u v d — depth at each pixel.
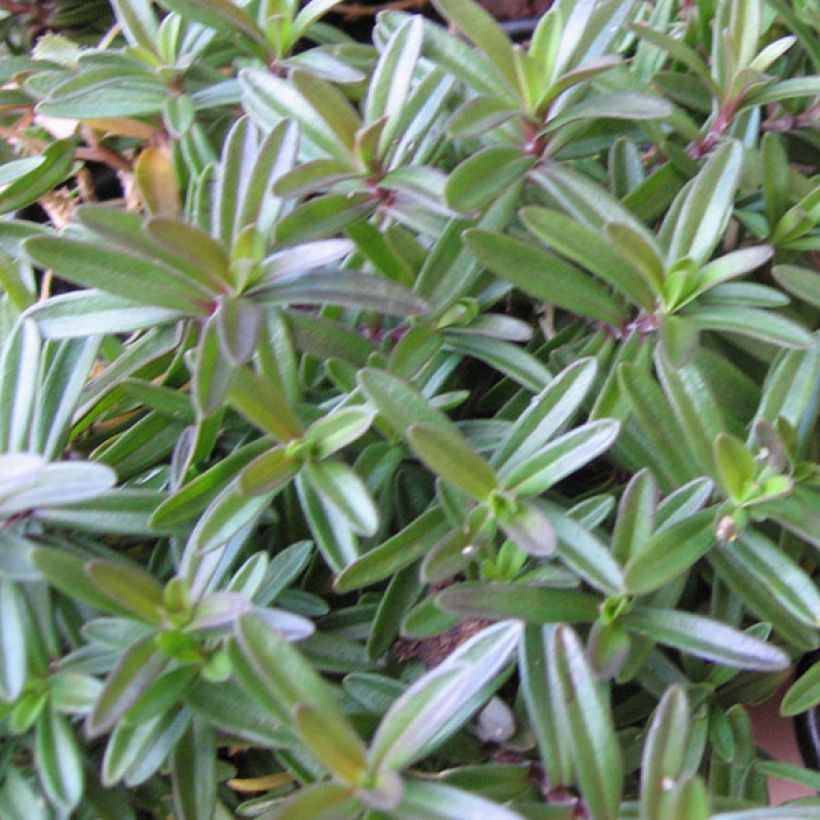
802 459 0.24
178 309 0.22
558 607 0.22
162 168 0.27
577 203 0.24
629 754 0.23
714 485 0.23
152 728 0.21
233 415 0.24
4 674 0.21
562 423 0.23
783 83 0.26
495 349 0.24
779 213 0.26
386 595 0.23
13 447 0.22
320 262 0.22
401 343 0.24
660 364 0.23
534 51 0.24
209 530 0.22
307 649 0.23
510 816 0.20
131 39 0.27
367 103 0.24
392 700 0.22
